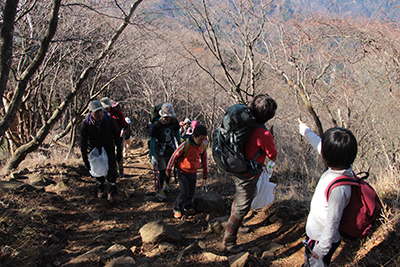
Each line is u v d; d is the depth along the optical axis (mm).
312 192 4148
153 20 6199
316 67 5000
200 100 15008
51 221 3631
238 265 2723
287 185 5000
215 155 2766
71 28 6059
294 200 3795
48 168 5312
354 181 1813
